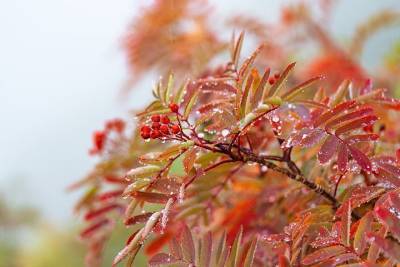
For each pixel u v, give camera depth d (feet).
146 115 4.82
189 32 7.41
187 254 4.72
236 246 4.70
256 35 7.88
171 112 4.78
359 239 4.47
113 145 5.82
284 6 9.41
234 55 4.99
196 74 6.79
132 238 4.66
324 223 4.80
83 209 5.96
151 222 4.56
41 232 15.65
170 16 7.30
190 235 4.76
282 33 9.34
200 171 4.75
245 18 7.83
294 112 4.93
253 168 5.69
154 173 4.71
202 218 5.40
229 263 4.68
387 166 4.67
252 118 4.57
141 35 7.42
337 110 4.69
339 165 4.64
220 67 5.96
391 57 10.66
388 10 9.62
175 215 5.33
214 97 5.28
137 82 7.57
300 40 9.46
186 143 4.63
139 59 7.41
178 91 4.90
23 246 17.67
